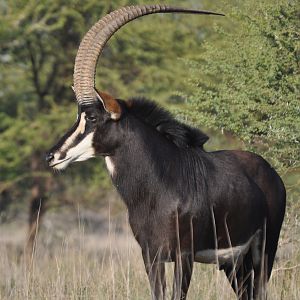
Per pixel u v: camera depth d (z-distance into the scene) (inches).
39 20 3056.1
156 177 1085.8
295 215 1443.2
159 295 1073.5
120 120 1083.9
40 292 1227.2
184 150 1124.5
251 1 1520.7
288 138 1396.4
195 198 1092.5
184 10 1130.7
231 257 1143.6
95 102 1077.8
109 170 1102.4
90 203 2967.5
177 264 1074.1
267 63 1434.5
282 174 1432.1
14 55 3102.9
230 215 1124.5
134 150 1087.0
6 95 3157.0
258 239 1176.2
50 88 3132.4
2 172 2970.0
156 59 2979.8
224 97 1465.3
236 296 1128.8
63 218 2987.2
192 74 1835.6
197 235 1095.6
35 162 3009.4
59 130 2984.7
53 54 3100.4
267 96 1443.2
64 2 2994.6
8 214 3159.5
